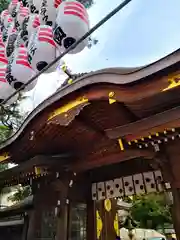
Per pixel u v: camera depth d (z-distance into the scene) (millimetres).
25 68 3572
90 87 2932
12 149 4875
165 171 3363
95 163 4434
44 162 4309
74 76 3658
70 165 4711
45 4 3729
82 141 4363
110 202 5531
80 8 3096
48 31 3326
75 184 4930
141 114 3258
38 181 5633
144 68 2441
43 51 3252
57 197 5094
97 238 4875
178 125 2705
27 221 6395
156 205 12789
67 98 3174
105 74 2748
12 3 4996
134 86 2600
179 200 3160
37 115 3664
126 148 3439
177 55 2209
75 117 3684
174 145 3346
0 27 4977
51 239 4887
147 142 3137
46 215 5219
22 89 3838
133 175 4707
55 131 4094
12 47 4180
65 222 4504
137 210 13328
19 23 4387
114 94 2781
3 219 9000
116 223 5438
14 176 5258
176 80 2338
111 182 4973
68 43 3164
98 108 3463
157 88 2500
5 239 8867
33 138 4156
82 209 4934
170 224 13406
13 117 10250
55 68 3678
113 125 3830
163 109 3029
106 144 4020
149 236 11812
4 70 4043
